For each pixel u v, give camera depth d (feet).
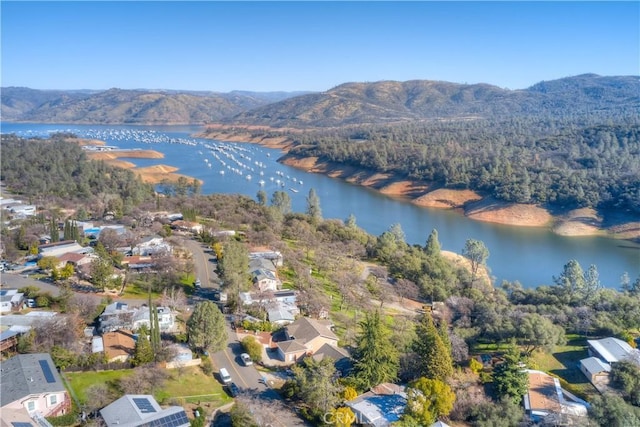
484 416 206.39
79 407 189.06
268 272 360.28
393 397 216.33
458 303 352.08
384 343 233.14
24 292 294.87
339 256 442.09
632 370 233.96
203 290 341.21
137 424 176.55
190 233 482.69
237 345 266.36
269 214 538.88
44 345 223.10
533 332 272.31
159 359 230.07
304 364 248.93
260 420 192.44
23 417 170.19
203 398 211.41
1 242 392.06
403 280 398.83
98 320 273.33
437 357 231.30
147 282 332.19
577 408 212.43
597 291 345.72
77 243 398.42
